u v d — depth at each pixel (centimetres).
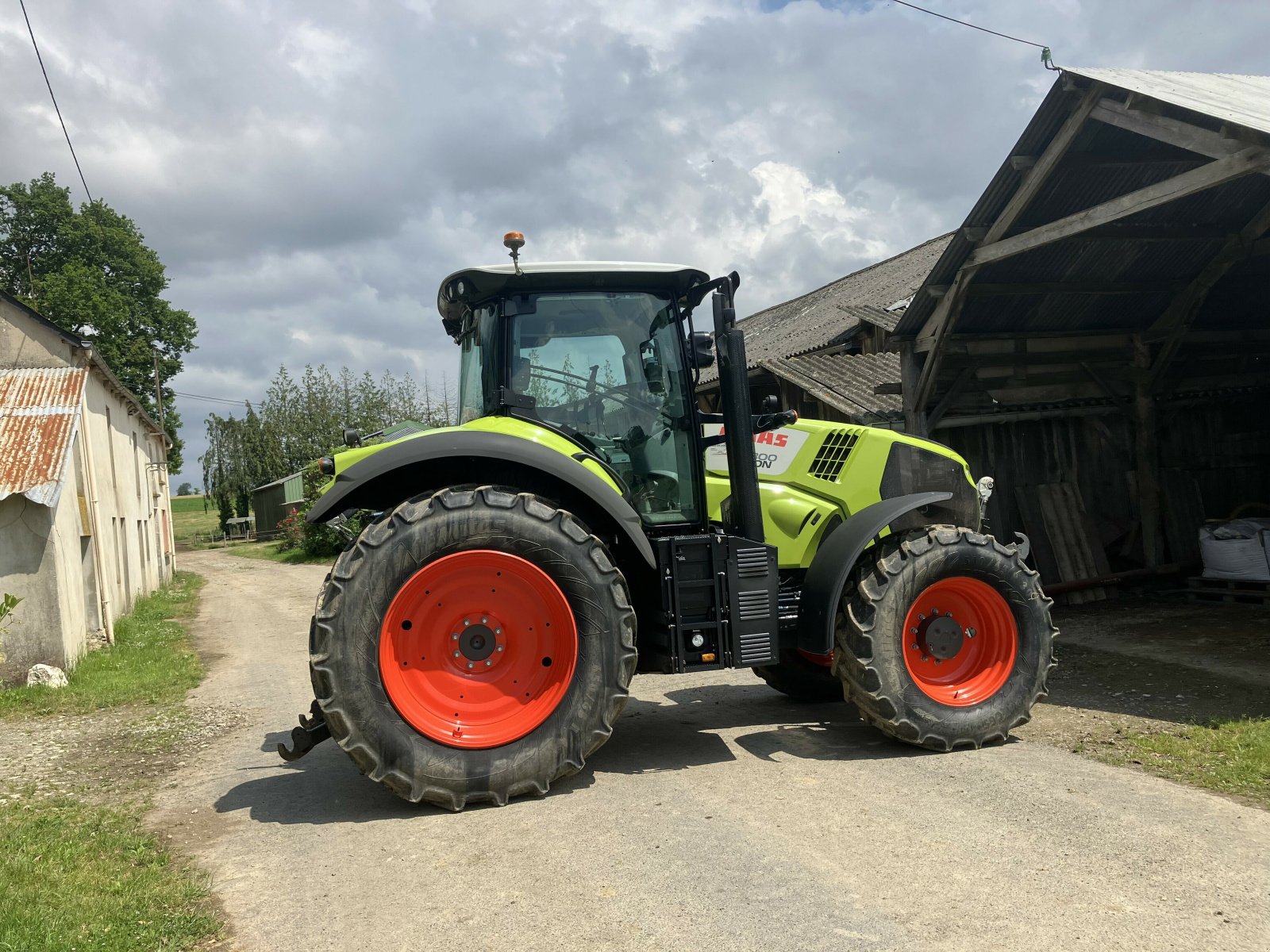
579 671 412
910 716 457
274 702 708
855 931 271
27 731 651
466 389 506
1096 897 287
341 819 398
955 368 884
